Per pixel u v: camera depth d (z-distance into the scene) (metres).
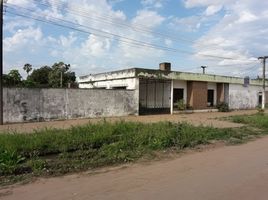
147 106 36.09
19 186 7.59
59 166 9.50
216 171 8.93
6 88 22.64
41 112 24.39
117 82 33.38
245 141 15.80
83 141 12.52
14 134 12.70
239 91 42.78
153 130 14.98
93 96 27.45
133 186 7.43
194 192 6.85
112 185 7.55
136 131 14.88
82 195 6.74
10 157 9.65
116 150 11.70
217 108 38.94
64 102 25.70
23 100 23.47
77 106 26.48
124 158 10.79
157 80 33.91
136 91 30.52
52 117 25.02
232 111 39.84
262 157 11.17
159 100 35.12
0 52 20.98
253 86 45.19
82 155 10.98
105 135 13.34
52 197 6.65
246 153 12.12
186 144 13.80
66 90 25.80
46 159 10.45
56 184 7.73
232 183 7.59
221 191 6.91
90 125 15.23
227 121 25.22
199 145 14.16
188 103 36.09
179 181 7.83
